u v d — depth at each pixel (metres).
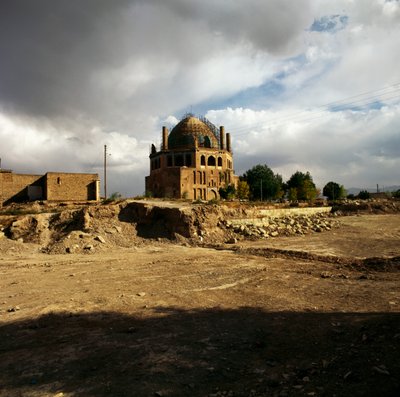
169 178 81.56
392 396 5.58
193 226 30.91
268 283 15.55
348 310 11.09
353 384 6.12
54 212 33.72
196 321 10.51
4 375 7.19
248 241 30.38
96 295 13.82
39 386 6.65
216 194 84.44
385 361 6.81
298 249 25.61
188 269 18.98
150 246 28.03
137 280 16.45
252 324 10.05
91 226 29.67
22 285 15.72
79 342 9.00
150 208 32.28
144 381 6.70
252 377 6.79
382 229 36.44
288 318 10.48
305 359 7.50
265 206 46.12
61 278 17.06
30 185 53.59
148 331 9.70
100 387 6.51
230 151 94.75
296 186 93.12
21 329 10.18
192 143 87.44
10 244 26.14
